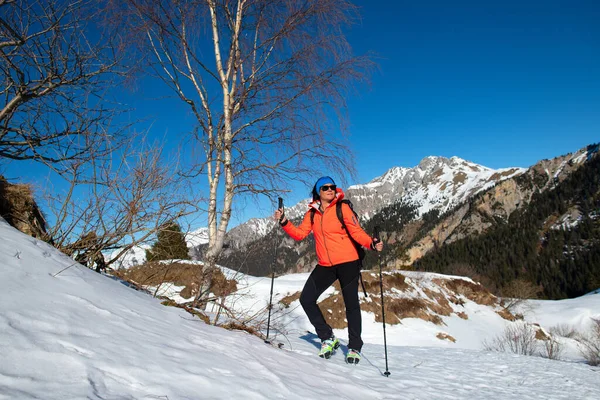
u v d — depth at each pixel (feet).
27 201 13.79
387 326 63.57
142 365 5.84
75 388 4.56
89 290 8.51
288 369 9.14
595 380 16.62
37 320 5.90
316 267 12.71
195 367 6.61
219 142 18.95
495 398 11.75
